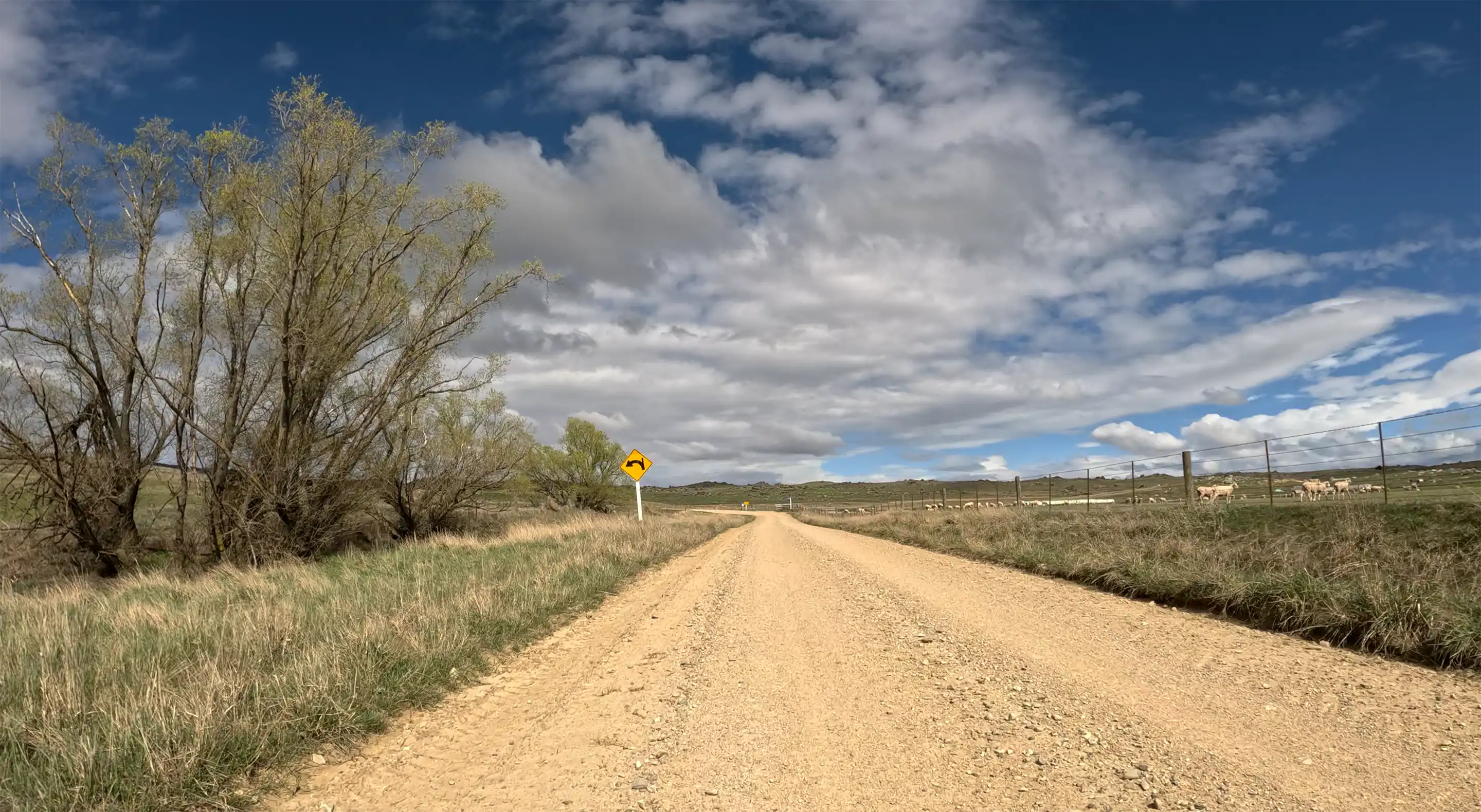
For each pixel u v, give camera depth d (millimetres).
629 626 10125
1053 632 8359
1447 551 9453
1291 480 25484
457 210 21547
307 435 20656
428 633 8133
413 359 21859
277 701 5664
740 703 6176
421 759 5234
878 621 9586
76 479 18312
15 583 17641
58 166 17781
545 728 5824
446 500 27812
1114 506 21078
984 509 29328
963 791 4172
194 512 21922
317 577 14078
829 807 4062
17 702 5922
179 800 4324
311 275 19531
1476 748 4426
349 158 19578
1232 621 8594
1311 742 4660
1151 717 5266
